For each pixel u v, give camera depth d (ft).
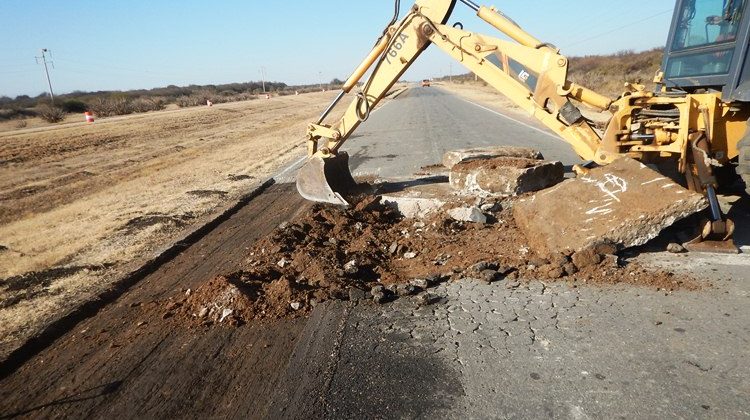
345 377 11.21
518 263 17.07
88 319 15.49
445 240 20.16
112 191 37.14
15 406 11.10
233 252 20.81
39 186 41.32
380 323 13.69
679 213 16.15
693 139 17.93
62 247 23.21
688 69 20.31
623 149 19.98
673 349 11.39
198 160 50.47
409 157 42.34
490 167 24.56
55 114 128.47
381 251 19.81
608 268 15.92
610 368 10.84
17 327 14.64
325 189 25.43
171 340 13.58
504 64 20.92
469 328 13.05
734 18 17.56
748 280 14.70
